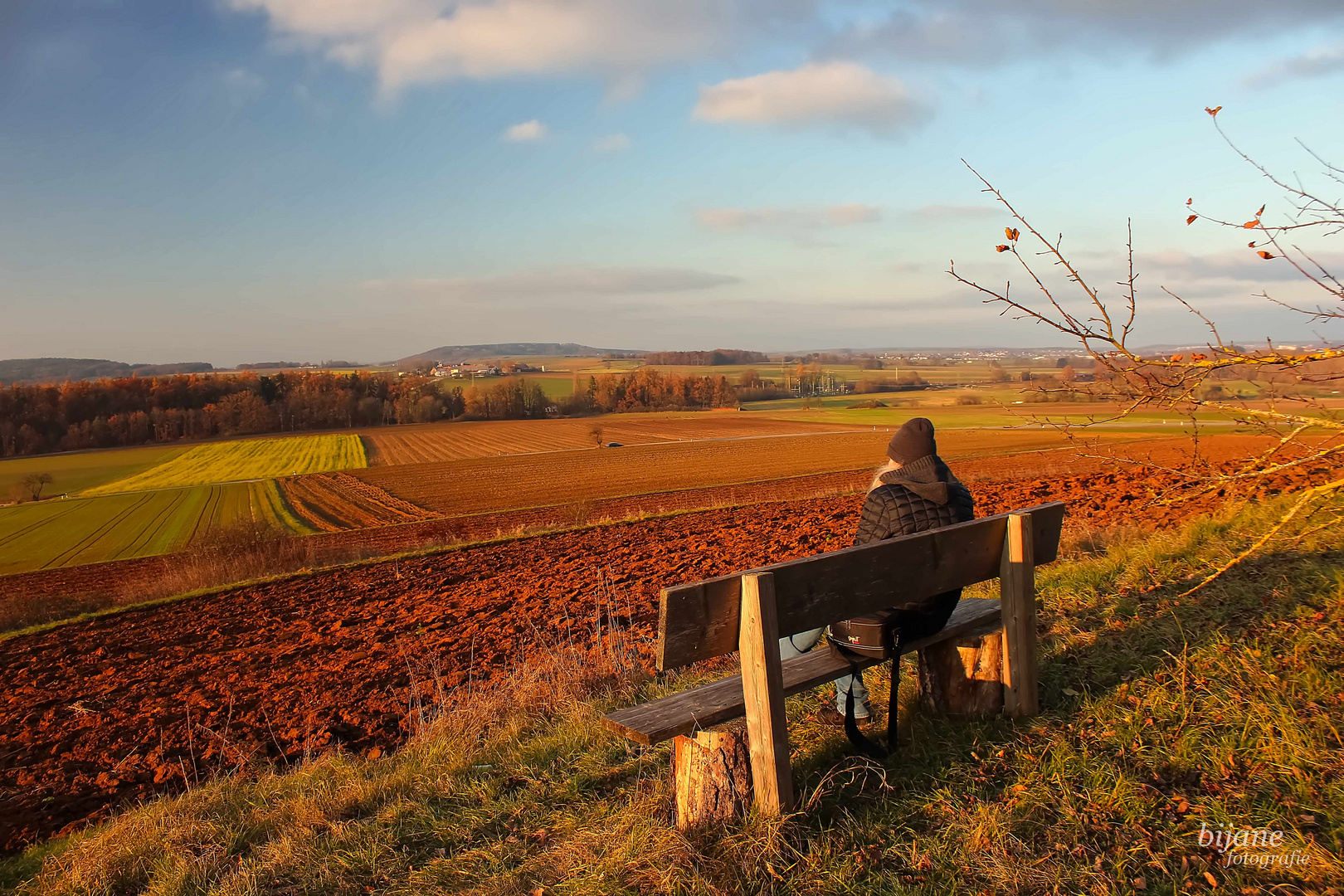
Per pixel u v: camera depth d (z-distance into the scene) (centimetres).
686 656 256
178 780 655
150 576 2912
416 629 1082
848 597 287
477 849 301
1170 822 248
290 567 2100
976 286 299
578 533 1967
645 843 273
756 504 2241
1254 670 319
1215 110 270
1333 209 269
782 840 258
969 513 342
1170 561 536
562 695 516
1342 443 292
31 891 381
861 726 359
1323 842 226
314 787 423
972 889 231
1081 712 323
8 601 1970
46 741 811
